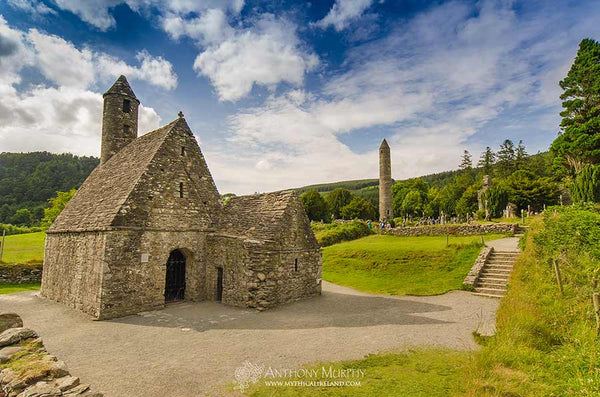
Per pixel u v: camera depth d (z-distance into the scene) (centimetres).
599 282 978
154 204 1479
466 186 7706
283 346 931
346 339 979
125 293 1333
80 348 949
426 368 740
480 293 1496
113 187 1652
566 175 4059
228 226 1662
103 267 1290
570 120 3897
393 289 1712
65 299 1573
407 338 968
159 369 786
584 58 3778
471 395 558
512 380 602
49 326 1194
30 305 1584
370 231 3828
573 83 3878
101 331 1116
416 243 2581
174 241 1526
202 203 1691
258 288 1384
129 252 1362
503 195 3812
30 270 2317
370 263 2202
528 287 1177
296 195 1689
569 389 565
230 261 1512
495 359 688
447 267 1853
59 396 552
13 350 737
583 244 1289
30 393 550
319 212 7575
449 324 1095
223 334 1061
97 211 1541
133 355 885
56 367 637
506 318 913
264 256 1412
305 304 1482
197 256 1616
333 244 3186
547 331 812
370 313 1286
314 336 1016
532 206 4681
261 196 1791
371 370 741
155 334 1074
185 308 1438
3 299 1750
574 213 1620
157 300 1427
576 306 909
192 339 1016
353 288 1852
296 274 1570
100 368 798
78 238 1538
